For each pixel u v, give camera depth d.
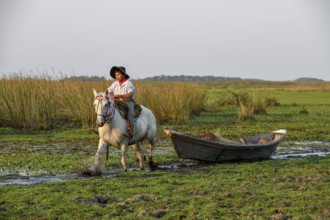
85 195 10.13
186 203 9.43
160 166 14.42
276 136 17.17
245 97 37.00
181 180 11.62
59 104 24.00
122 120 12.55
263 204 9.23
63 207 9.26
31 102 22.98
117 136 12.54
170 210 8.90
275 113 32.34
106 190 10.66
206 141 14.17
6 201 9.74
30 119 22.70
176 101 25.86
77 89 23.91
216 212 8.73
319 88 73.56
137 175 12.63
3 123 22.84
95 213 8.84
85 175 12.94
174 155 16.28
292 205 9.16
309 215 8.48
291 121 27.55
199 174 12.50
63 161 14.95
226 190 10.45
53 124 23.17
